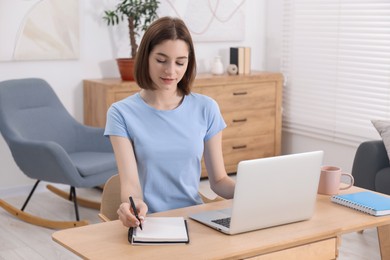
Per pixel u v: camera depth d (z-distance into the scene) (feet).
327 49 18.93
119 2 18.31
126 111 8.38
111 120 8.31
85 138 16.42
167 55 7.90
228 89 18.86
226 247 6.82
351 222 7.70
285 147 20.94
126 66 17.46
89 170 14.60
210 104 8.75
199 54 20.11
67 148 16.29
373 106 17.70
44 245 13.79
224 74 19.56
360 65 17.94
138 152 8.33
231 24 20.36
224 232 7.23
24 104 15.72
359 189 9.15
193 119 8.59
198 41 19.85
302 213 7.64
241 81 19.02
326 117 19.22
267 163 7.11
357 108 18.19
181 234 7.04
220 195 8.72
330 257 7.50
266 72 20.11
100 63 18.40
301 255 7.25
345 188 9.14
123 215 7.17
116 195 8.98
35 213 16.01
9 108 15.31
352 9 17.98
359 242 13.78
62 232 7.26
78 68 18.12
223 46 20.52
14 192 17.62
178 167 8.42
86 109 18.12
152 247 6.82
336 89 18.78
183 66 8.07
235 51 19.60
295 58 20.13
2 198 17.37
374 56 17.51
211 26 20.01
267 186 7.19
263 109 19.62
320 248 7.39
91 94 17.75
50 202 16.89
